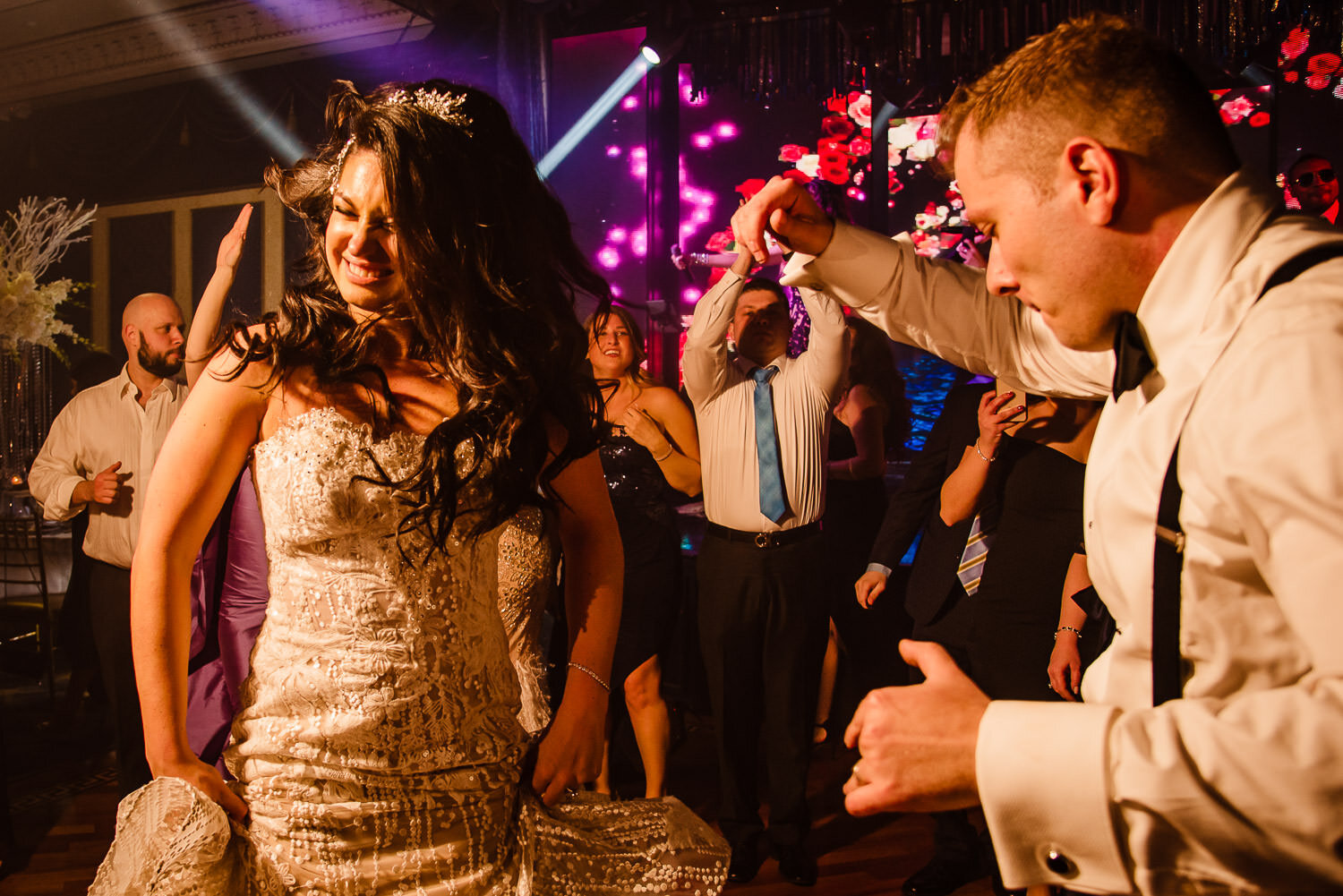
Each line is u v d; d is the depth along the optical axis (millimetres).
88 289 7328
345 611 1188
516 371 1247
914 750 700
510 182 1315
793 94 4824
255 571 2176
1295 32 4203
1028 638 2180
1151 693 774
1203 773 608
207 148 6898
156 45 6691
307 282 1355
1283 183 4340
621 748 3512
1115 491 806
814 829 3180
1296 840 595
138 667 1184
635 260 5574
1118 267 795
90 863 2932
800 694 2838
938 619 2434
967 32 4422
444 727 1217
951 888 2693
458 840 1219
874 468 3584
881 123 4789
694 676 4051
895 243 1261
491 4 5324
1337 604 589
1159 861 631
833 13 4684
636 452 3008
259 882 1187
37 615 4582
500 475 1237
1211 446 694
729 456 2852
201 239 6953
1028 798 658
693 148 5328
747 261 2805
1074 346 885
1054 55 790
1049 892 1756
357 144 1229
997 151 812
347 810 1173
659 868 1380
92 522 3115
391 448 1205
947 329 1251
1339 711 585
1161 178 768
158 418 3309
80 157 7246
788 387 2875
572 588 1449
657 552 3008
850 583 3625
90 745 4039
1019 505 2207
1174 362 775
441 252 1212
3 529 4902
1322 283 694
